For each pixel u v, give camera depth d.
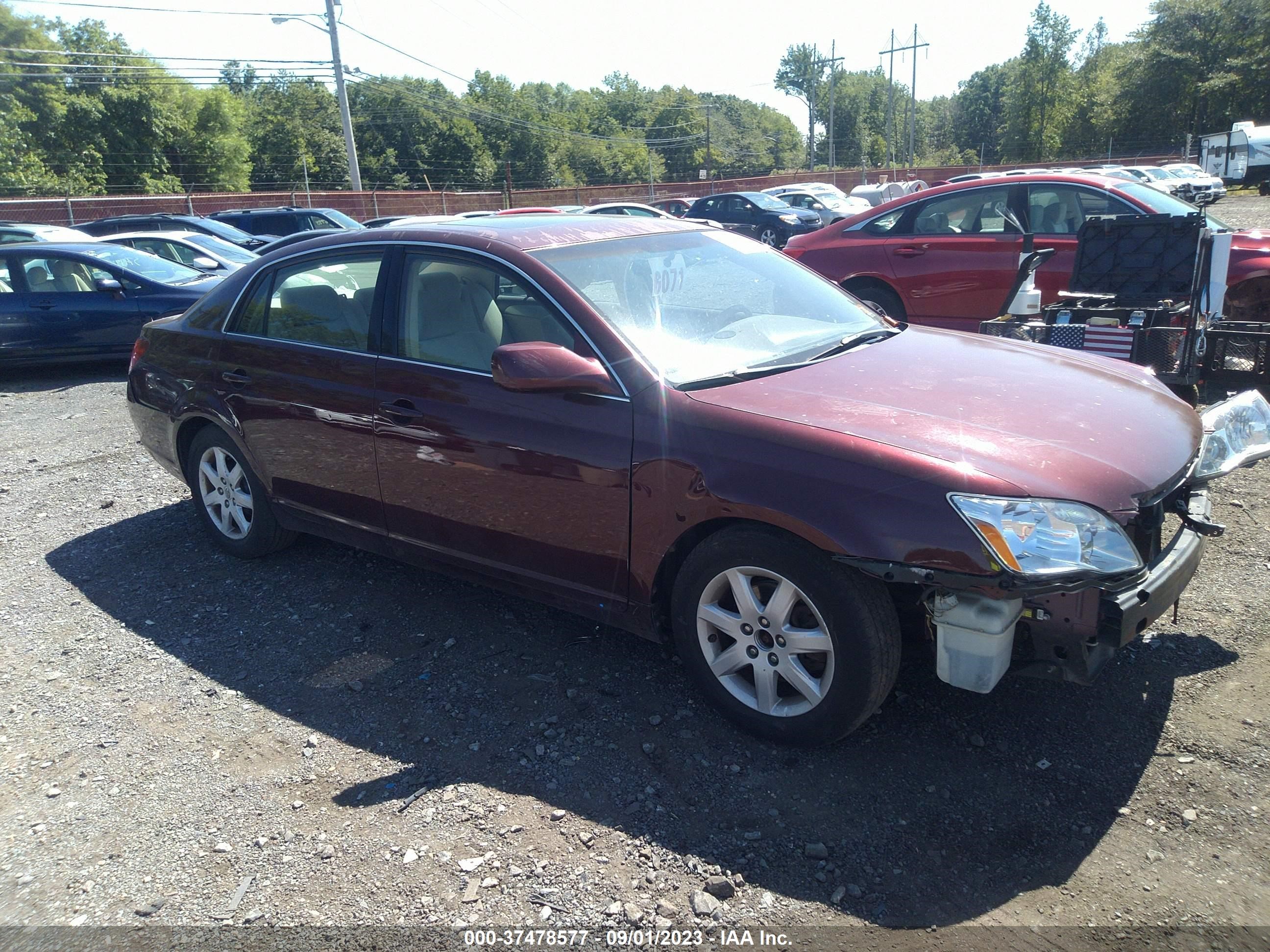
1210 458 3.12
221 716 3.30
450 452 3.46
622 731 3.08
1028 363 3.46
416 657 3.64
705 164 94.50
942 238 7.66
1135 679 3.22
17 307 9.50
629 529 3.07
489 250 3.52
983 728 3.01
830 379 3.17
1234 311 7.31
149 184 51.12
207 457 4.62
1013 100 95.56
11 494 5.89
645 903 2.35
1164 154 75.75
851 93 124.44
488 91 90.88
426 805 2.76
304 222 20.30
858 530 2.58
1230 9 70.56
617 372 3.12
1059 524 2.47
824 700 2.78
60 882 2.53
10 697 3.49
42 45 46.06
